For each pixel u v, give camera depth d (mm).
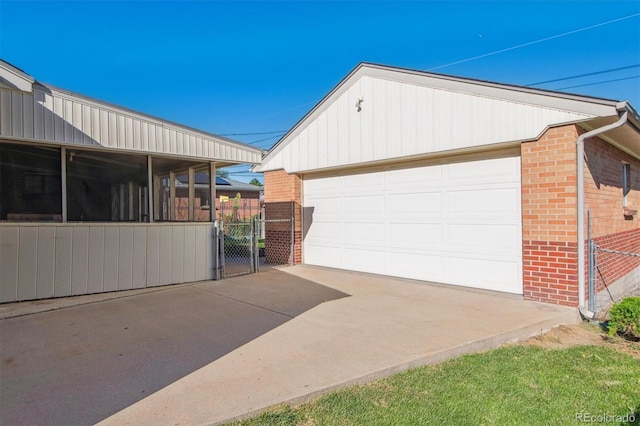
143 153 6969
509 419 2758
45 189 6074
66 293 6230
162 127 7059
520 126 5984
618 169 7840
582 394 3182
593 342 4613
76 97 5988
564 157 5613
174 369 3441
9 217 5758
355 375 3248
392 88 7707
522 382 3363
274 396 2877
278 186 10609
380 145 7934
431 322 4883
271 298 6363
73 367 3512
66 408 2732
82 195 6445
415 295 6535
